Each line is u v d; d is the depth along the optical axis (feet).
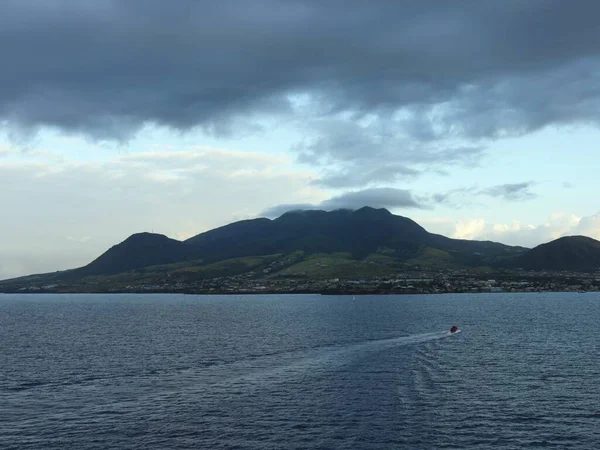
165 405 218.38
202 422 195.93
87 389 247.29
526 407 214.90
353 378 267.80
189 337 456.86
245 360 324.39
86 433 184.24
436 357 331.98
